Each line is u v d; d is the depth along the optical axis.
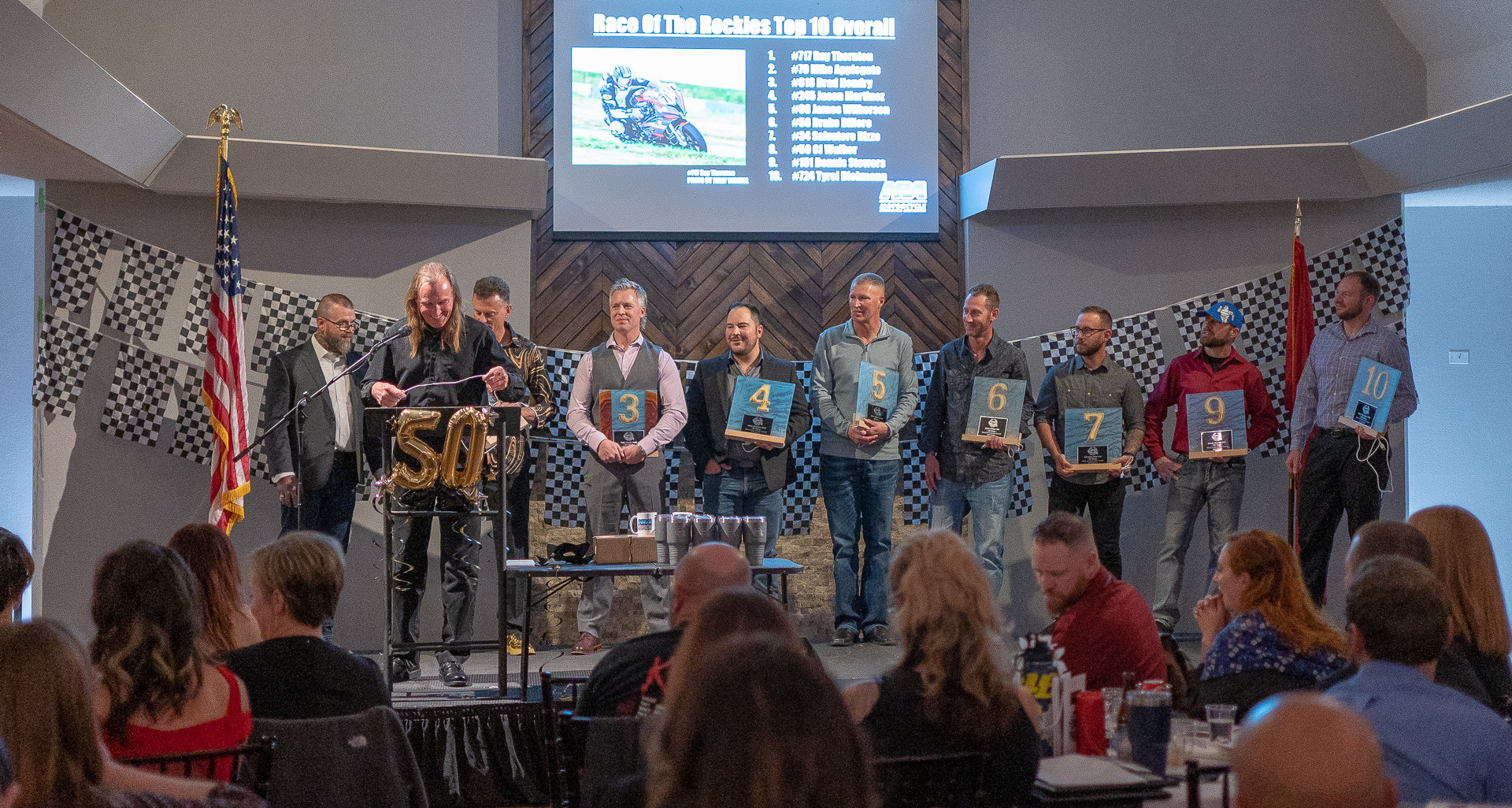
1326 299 6.74
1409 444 7.46
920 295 6.98
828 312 6.92
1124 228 6.79
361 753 2.44
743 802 1.19
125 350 6.13
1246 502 6.75
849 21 6.92
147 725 2.23
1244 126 7.08
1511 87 6.50
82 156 5.52
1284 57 7.08
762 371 6.18
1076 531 3.10
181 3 6.51
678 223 6.83
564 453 6.59
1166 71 7.07
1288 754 1.15
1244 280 6.79
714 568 2.50
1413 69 7.12
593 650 6.16
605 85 6.79
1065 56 7.04
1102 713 2.44
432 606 6.32
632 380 6.07
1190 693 2.87
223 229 5.56
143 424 6.14
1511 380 7.42
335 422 5.65
